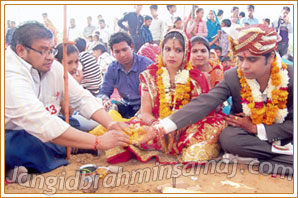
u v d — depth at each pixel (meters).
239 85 2.97
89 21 9.89
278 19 7.89
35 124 2.49
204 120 3.06
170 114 3.14
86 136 2.59
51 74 3.00
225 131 2.90
